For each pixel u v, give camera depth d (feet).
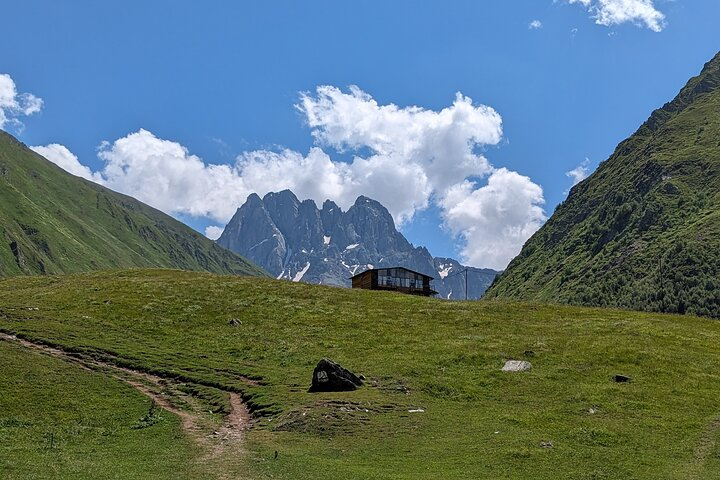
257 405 151.02
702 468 110.73
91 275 361.51
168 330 234.99
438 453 116.57
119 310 258.57
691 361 192.54
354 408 143.95
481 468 107.34
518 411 148.36
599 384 169.37
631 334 227.40
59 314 248.11
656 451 120.78
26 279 350.64
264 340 223.51
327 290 323.98
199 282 326.85
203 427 136.77
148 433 130.72
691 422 140.15
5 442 118.21
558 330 236.02
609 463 112.27
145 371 184.65
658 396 159.94
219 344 218.59
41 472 96.99
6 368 166.71
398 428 132.46
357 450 117.91
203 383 173.99
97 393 157.99
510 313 275.59
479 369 184.03
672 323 254.47
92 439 125.80
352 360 196.13
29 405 143.23
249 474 99.35
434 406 151.64
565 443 124.67
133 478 95.30
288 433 129.90
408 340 221.25
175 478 96.12
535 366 186.50
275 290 313.12
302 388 164.76
